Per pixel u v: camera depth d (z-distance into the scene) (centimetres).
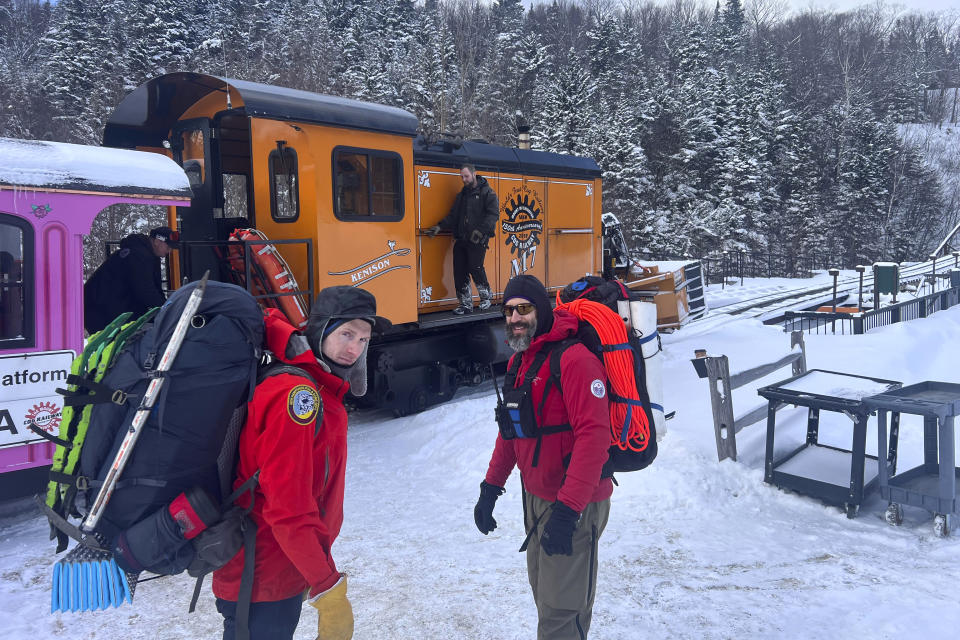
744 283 3066
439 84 3509
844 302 2172
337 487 232
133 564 198
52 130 3272
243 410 211
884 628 335
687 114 4109
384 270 822
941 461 448
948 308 1652
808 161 4975
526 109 4294
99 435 201
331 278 752
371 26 5197
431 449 698
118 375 201
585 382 258
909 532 463
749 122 4709
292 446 202
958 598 364
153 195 571
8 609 386
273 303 701
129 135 810
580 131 3838
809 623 345
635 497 522
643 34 7712
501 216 1027
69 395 203
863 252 5184
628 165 3700
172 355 192
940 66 10288
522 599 386
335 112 753
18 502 589
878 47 8806
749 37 8794
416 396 912
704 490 526
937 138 7944
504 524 504
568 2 8312
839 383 554
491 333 977
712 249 3953
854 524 482
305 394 206
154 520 196
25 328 509
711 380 571
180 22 3941
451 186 954
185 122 790
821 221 4709
